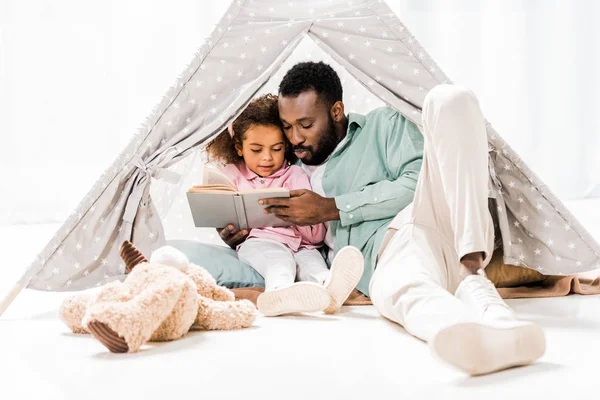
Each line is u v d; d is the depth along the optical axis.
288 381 1.18
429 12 3.96
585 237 1.80
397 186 1.91
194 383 1.18
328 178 2.06
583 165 4.10
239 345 1.43
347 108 2.20
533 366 1.23
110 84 3.78
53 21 3.71
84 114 3.77
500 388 1.12
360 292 1.95
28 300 2.14
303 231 2.06
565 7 4.02
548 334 1.47
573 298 1.87
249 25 1.92
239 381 1.19
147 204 1.92
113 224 1.89
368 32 1.92
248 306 1.62
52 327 1.71
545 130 4.07
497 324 1.18
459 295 1.38
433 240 1.58
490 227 1.67
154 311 1.40
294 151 2.11
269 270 1.90
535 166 4.07
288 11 1.93
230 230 2.04
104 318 1.37
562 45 4.04
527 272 1.94
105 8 3.74
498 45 4.00
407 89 1.92
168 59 3.81
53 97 3.74
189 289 1.49
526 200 1.84
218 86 1.92
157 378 1.22
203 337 1.52
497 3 3.98
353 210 1.93
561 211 1.80
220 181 2.02
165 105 1.88
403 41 1.91
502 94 4.03
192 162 2.11
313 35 1.96
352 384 1.16
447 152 1.42
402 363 1.27
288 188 2.10
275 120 2.09
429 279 1.44
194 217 2.01
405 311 1.39
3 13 3.66
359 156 2.04
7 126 3.70
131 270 1.61
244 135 2.09
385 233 1.86
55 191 3.76
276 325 1.62
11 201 3.72
